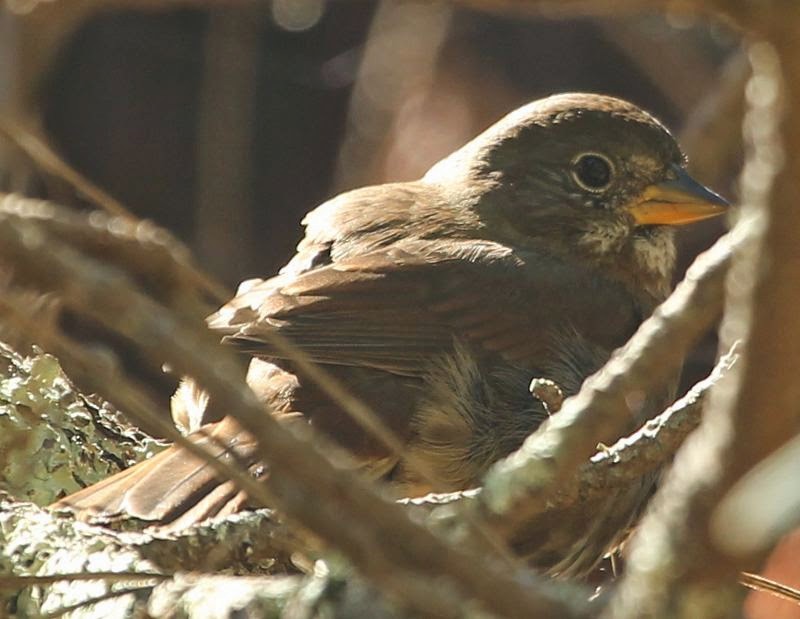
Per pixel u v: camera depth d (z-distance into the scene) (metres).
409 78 18.16
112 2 7.53
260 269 18.67
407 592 4.48
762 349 3.83
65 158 18.55
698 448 4.05
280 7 18.31
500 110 17.73
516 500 5.29
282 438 4.31
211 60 18.42
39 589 6.77
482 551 5.02
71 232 4.79
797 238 3.77
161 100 18.91
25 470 8.15
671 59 17.08
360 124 18.12
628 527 9.19
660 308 5.36
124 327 4.24
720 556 4.05
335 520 4.45
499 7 4.14
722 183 15.68
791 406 3.85
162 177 18.73
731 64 15.08
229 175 18.25
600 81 18.00
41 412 8.26
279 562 6.98
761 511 3.64
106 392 5.07
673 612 4.14
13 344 8.91
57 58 17.30
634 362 5.19
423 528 4.42
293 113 19.50
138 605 6.42
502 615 4.43
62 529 6.93
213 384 4.29
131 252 4.85
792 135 3.73
